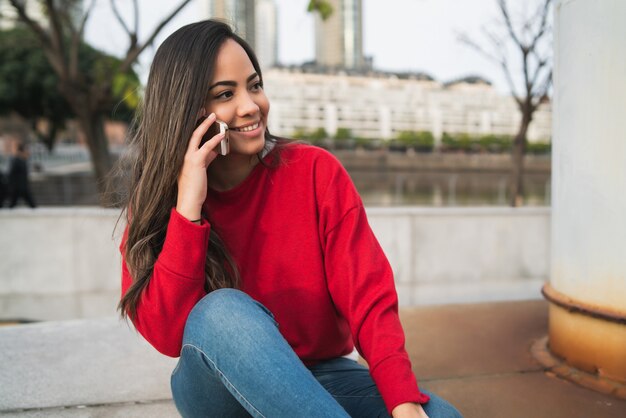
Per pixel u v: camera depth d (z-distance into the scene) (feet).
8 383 6.13
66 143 111.24
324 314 4.05
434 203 48.98
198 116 3.66
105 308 13.15
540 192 68.28
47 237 13.15
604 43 5.31
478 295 13.64
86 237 13.15
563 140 5.94
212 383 3.33
